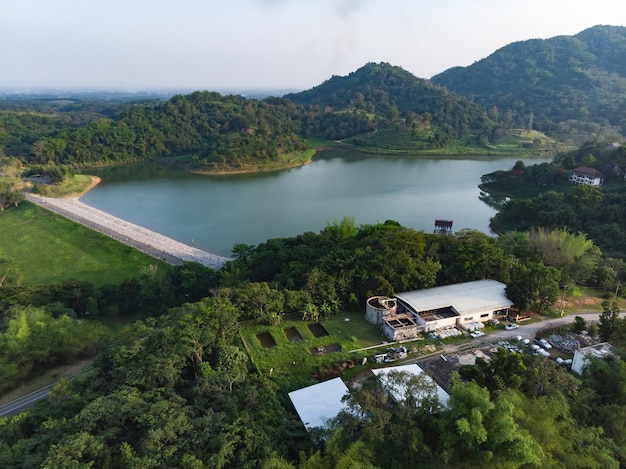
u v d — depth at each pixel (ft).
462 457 97.71
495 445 94.79
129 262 321.11
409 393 109.09
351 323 195.21
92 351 188.14
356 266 214.48
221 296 195.93
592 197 385.29
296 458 110.83
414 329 183.21
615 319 169.89
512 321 198.59
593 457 100.01
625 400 122.52
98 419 111.55
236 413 116.16
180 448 101.24
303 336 183.62
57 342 180.96
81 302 241.35
